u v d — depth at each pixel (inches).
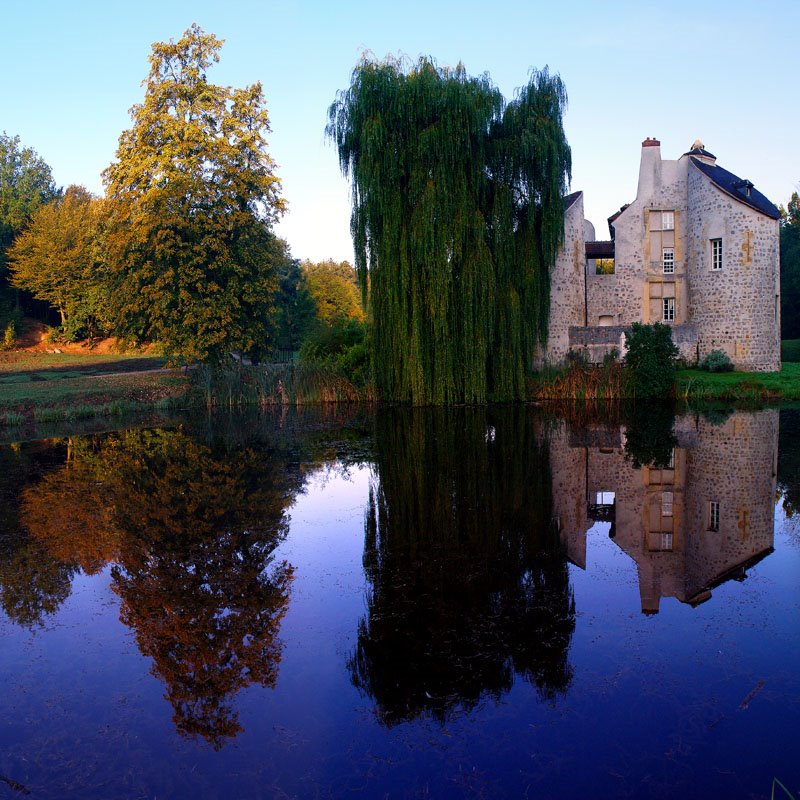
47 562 319.9
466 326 928.3
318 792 153.3
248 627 243.8
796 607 250.2
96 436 773.9
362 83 880.9
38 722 186.2
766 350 1176.8
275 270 1242.0
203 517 395.9
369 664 214.1
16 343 2129.7
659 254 1305.4
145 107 1061.1
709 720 176.6
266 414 976.3
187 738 176.9
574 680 199.3
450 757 164.9
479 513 394.3
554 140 942.4
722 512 385.4
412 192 885.2
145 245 1045.8
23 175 2603.3
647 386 1006.4
